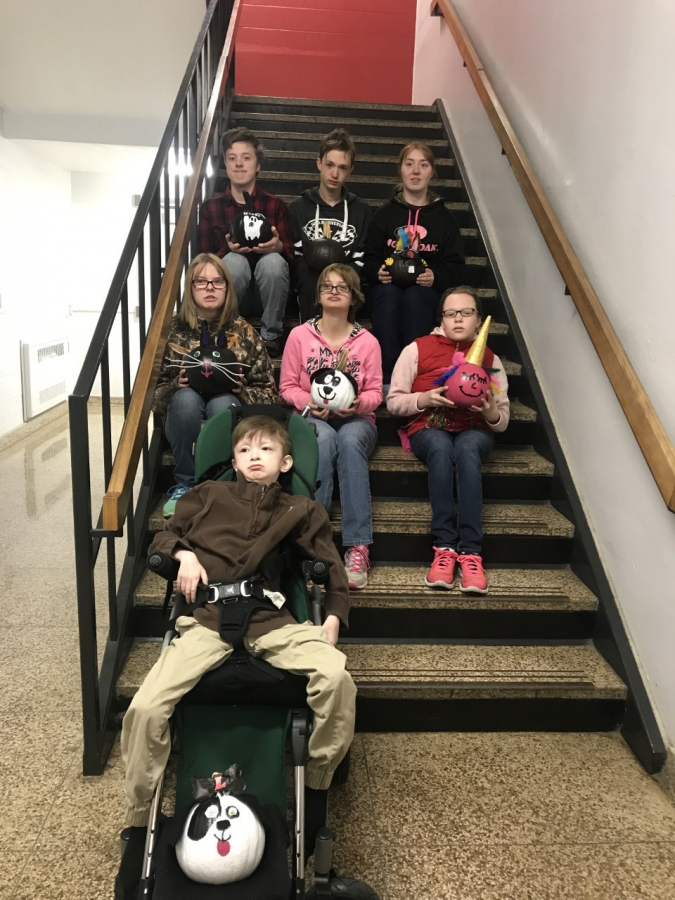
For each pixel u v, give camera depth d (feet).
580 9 8.06
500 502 8.37
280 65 17.61
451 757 6.21
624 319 6.77
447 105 14.60
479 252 11.44
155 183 7.42
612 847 5.25
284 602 5.05
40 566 9.82
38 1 12.90
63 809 5.36
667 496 5.64
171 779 5.75
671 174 6.02
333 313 7.84
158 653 6.60
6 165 16.06
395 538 7.63
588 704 6.59
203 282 7.52
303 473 5.72
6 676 7.08
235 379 7.36
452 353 7.93
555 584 7.37
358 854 5.08
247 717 4.66
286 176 11.96
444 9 14.10
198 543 5.24
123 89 15.02
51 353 18.89
